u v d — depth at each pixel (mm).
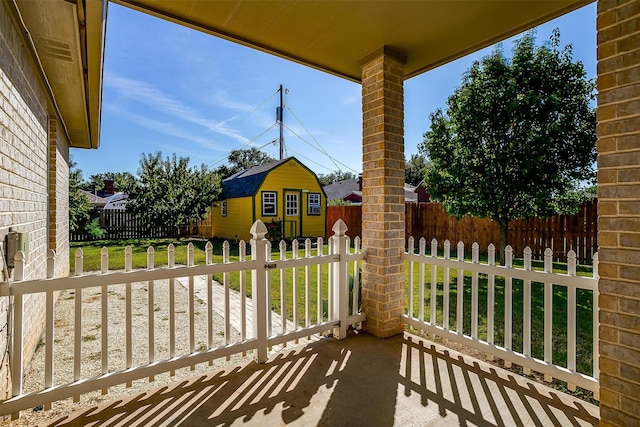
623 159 1735
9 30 2326
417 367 2732
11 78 2395
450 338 3039
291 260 3062
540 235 8008
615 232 1765
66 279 2074
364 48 3260
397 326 3473
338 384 2463
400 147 3438
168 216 14617
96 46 2914
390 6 2535
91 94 4297
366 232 3545
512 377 2570
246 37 3016
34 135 3283
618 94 1755
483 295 5336
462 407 2172
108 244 13211
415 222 10945
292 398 2275
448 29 2912
